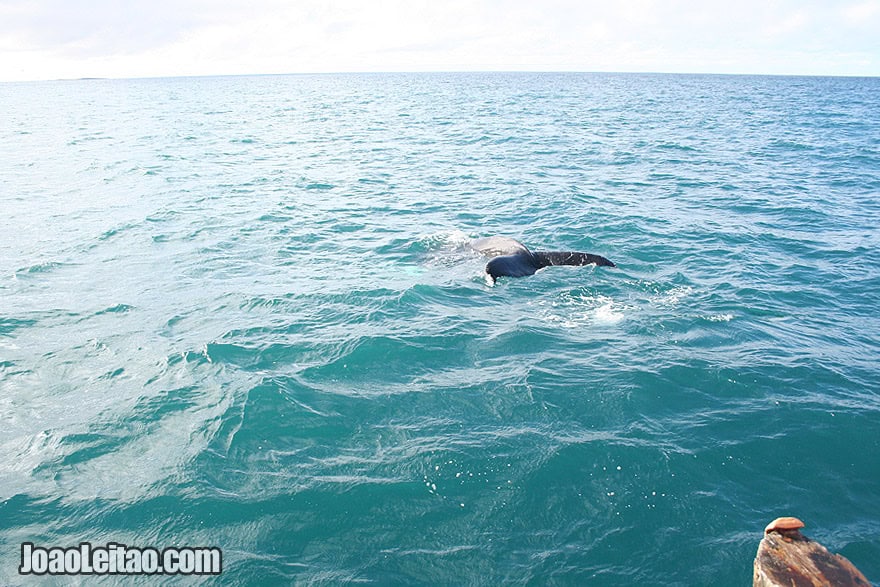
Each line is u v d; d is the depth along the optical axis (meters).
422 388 8.96
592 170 27.11
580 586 5.69
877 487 7.07
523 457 7.41
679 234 17.14
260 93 106.62
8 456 7.45
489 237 15.73
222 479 7.02
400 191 22.91
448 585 5.68
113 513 6.51
